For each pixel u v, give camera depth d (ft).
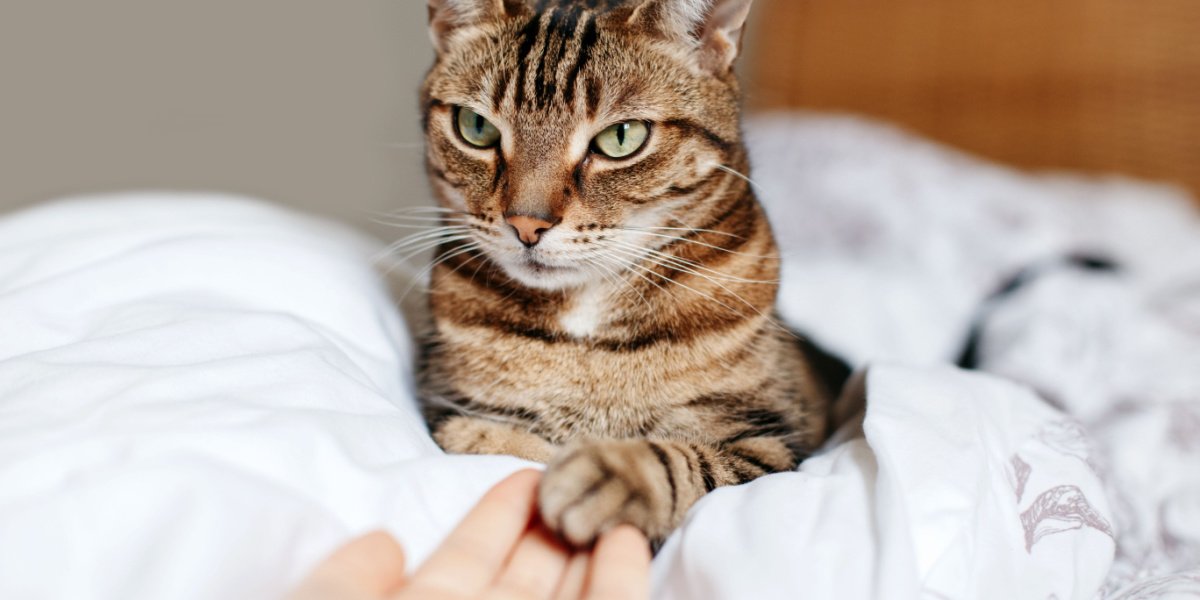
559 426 1.37
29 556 0.90
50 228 1.48
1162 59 2.64
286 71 2.37
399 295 1.54
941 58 2.87
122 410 1.02
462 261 1.41
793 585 1.00
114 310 1.23
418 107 1.49
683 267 1.38
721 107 1.40
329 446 1.04
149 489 0.94
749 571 1.01
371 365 1.30
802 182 2.39
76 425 1.00
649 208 1.36
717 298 1.38
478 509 1.06
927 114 2.91
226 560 0.93
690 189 1.38
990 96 2.83
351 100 2.43
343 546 0.97
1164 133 2.66
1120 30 2.66
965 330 1.94
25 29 2.14
